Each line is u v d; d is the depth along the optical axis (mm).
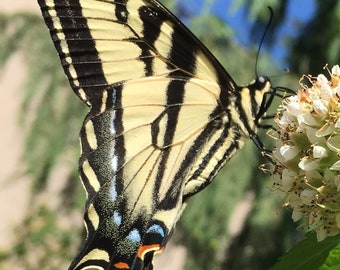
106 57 169
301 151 144
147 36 171
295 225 374
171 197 175
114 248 170
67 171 441
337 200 139
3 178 651
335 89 143
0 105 678
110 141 173
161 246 172
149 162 174
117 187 172
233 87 175
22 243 487
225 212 385
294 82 366
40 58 439
